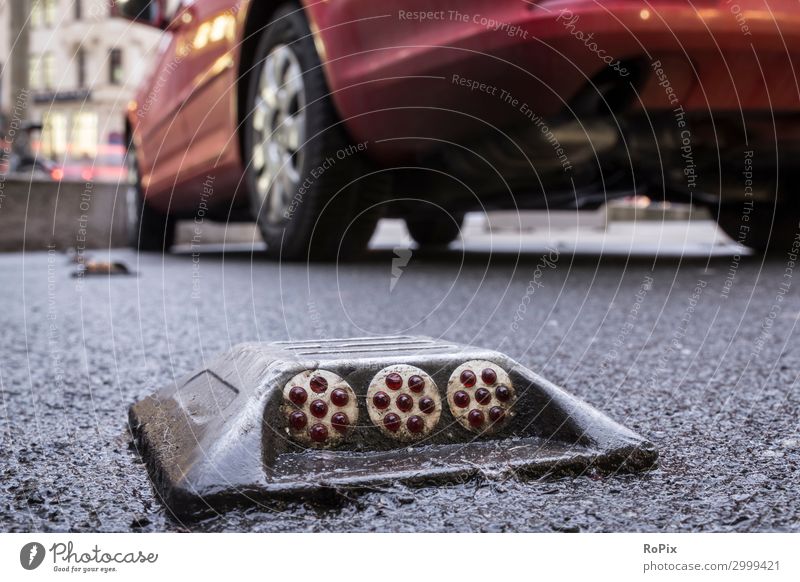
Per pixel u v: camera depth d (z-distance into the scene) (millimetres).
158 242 7465
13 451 1252
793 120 3510
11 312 3082
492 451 1078
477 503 979
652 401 1575
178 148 5504
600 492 1024
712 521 949
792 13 3053
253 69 4320
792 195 4508
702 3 2930
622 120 3289
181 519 932
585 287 3504
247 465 957
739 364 1931
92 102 32094
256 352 1156
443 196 3998
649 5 2871
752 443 1268
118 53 32062
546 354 2096
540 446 1101
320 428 1035
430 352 1145
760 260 4688
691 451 1222
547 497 1006
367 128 3668
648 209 14516
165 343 2334
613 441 1099
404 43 3283
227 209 5543
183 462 990
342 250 4199
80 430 1384
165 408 1252
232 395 1081
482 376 1122
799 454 1206
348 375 1070
